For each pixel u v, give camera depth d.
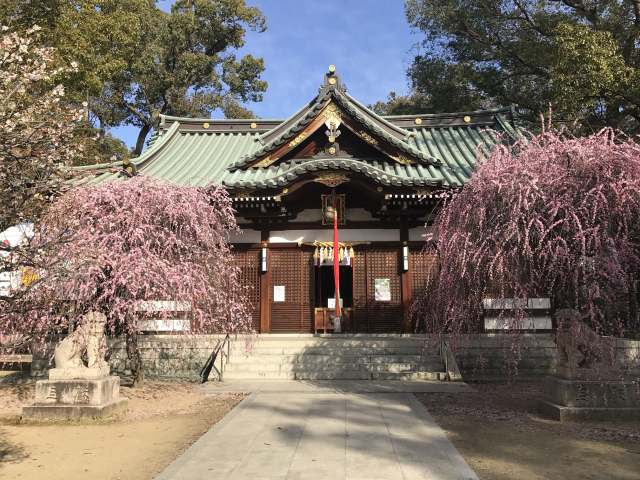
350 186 16.27
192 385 13.02
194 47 36.44
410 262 16.73
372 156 18.52
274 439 7.50
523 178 8.65
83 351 10.40
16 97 8.12
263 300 16.80
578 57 15.15
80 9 19.92
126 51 22.42
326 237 17.06
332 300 17.28
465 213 9.34
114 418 9.24
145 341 14.80
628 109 18.30
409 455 6.68
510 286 8.78
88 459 6.81
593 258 8.09
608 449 6.98
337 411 9.42
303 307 16.88
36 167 6.75
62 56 17.59
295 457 6.62
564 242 8.08
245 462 6.42
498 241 8.73
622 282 8.06
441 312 10.76
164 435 8.05
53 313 9.95
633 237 8.67
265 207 16.45
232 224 13.95
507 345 13.88
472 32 27.28
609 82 14.86
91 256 7.68
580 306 8.77
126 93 34.34
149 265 10.39
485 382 13.50
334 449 6.96
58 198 9.92
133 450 7.22
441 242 10.12
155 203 11.21
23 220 6.75
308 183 15.99
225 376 13.62
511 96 27.44
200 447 7.08
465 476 5.89
